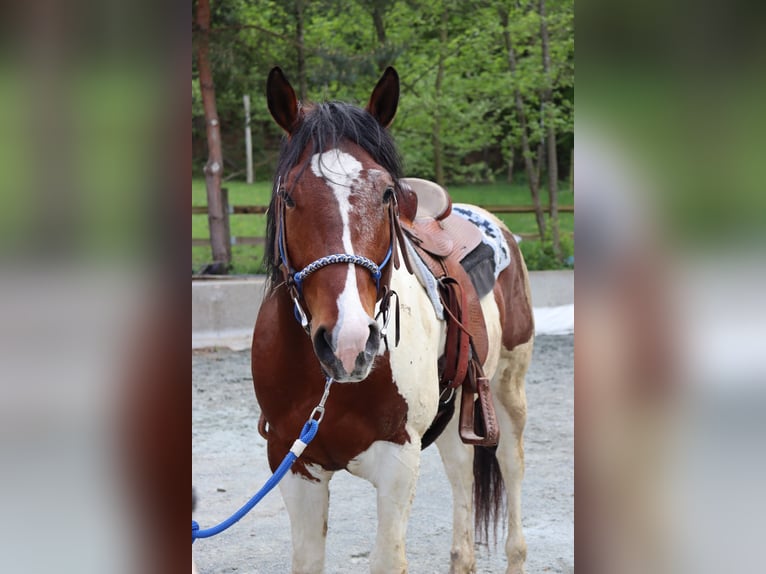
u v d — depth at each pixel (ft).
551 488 13.58
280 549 11.19
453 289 8.77
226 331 26.02
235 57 34.27
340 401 7.19
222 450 15.48
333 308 6.09
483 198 52.65
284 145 7.11
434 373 7.97
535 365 23.41
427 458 15.46
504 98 43.93
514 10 42.06
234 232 44.21
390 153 6.99
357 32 39.88
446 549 11.27
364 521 12.30
